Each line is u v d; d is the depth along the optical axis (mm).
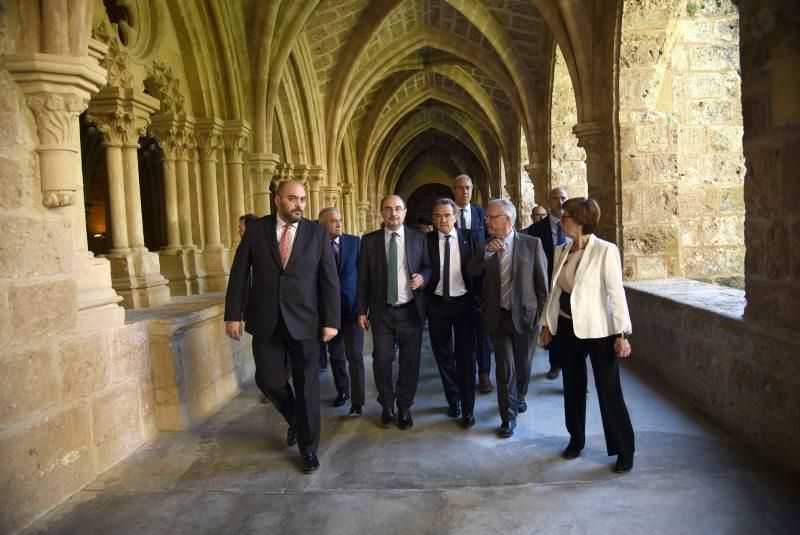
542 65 10141
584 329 2852
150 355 3752
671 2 5488
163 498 2812
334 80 10883
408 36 11711
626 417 2887
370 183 21422
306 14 7527
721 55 6359
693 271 6578
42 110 2713
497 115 14969
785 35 2631
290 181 3172
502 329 3484
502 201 3488
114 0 4836
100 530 2523
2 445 2455
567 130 10086
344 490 2840
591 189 6305
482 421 3830
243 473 3094
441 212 3768
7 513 2463
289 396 3443
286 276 3176
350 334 4074
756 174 2990
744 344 3166
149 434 3686
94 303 3213
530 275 3471
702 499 2566
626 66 5688
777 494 2568
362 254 3789
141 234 4887
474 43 11484
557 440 3412
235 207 6688
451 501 2672
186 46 5934
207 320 4391
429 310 3844
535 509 2559
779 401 2834
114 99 4523
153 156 7332
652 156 5746
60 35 2729
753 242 3064
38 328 2697
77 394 2953
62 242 2883
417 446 3408
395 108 16781
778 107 2746
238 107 6578
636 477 2824
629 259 5793
